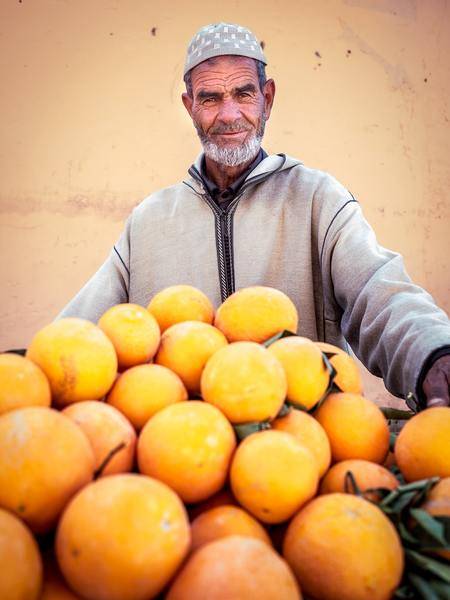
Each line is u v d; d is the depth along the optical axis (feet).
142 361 2.16
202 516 1.68
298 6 9.11
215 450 1.70
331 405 2.13
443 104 10.36
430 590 1.56
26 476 1.46
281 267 4.49
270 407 1.86
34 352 1.94
